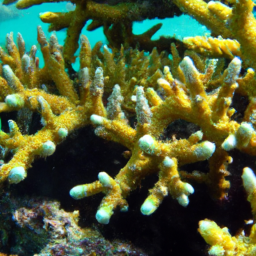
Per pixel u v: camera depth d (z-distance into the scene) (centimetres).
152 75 42
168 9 52
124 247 33
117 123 33
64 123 34
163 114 32
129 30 58
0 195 37
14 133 33
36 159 35
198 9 37
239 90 34
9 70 35
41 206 34
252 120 31
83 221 35
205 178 33
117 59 48
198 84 29
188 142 29
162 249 34
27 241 35
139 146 29
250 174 26
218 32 38
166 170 28
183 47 58
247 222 33
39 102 33
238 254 24
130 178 31
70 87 38
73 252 32
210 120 29
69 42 51
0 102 37
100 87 34
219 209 34
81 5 50
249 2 26
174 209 34
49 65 38
